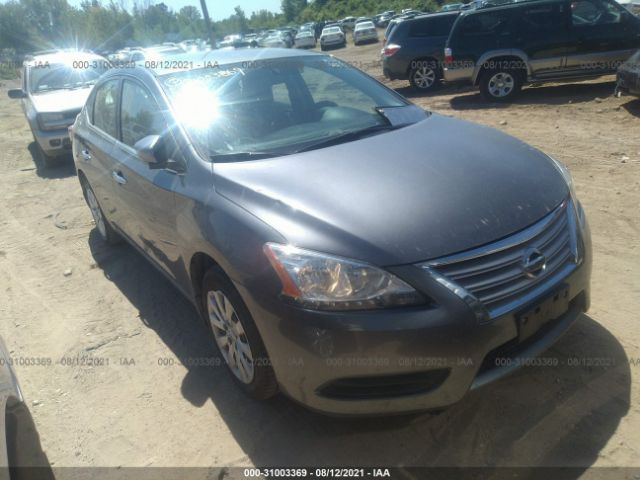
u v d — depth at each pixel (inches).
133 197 146.9
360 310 88.6
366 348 88.2
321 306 89.4
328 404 95.0
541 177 109.7
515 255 94.3
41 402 126.2
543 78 425.7
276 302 93.0
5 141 460.4
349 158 114.2
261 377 105.0
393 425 107.7
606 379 112.7
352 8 3006.9
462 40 436.1
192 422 114.7
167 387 126.3
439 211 95.7
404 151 116.6
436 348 87.8
